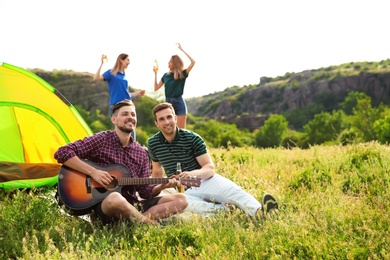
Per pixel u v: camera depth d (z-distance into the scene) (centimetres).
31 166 775
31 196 649
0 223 557
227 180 627
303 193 706
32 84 808
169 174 654
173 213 595
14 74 797
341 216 546
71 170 596
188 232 525
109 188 598
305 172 803
